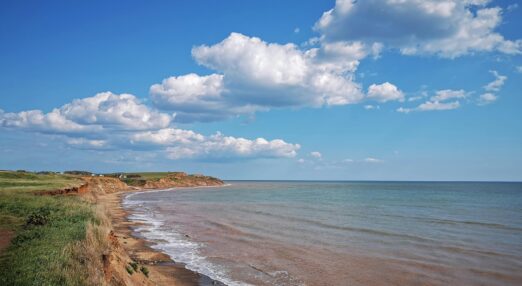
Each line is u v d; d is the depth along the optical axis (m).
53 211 25.36
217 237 38.75
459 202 90.50
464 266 27.20
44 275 12.72
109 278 16.03
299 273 25.61
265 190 168.38
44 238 17.36
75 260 14.93
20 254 14.85
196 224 48.59
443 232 42.22
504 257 29.86
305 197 111.50
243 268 26.72
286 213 62.72
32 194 36.28
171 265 27.23
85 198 44.78
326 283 23.58
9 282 12.00
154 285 21.38
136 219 53.59
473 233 41.47
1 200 28.52
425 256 30.39
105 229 22.56
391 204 83.50
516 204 83.75
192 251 31.97
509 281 23.73
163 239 37.31
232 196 116.38
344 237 38.94
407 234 40.72
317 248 33.44
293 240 37.25
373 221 51.78
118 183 149.25
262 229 44.31
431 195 124.44
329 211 66.38
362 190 169.88
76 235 18.19
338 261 28.80
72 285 12.71
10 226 20.52
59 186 47.56
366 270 26.34
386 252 31.84
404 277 24.75
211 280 23.84
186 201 92.31
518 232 42.19
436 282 23.66
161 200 95.69
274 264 27.86
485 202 90.69
